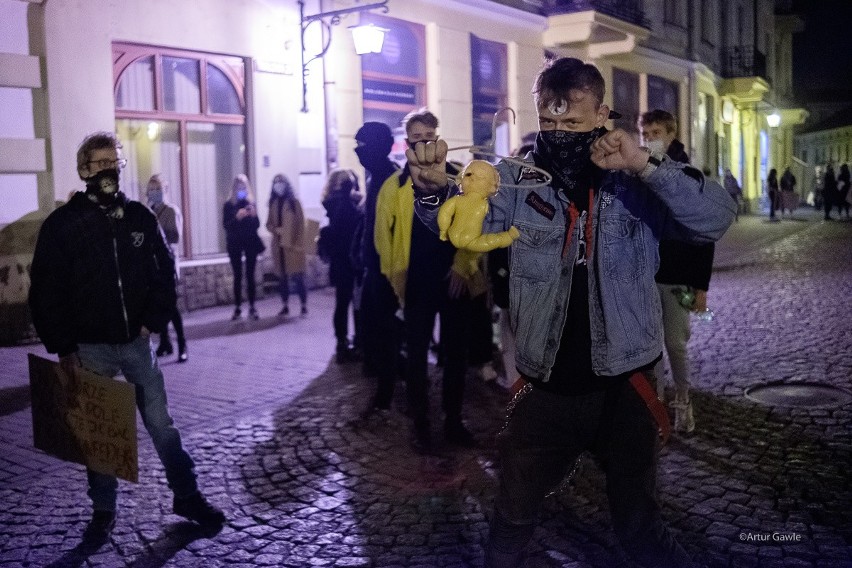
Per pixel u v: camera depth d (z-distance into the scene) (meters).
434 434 5.35
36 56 9.38
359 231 7.08
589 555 3.56
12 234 9.14
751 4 33.25
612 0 18.55
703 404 5.79
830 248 17.44
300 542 3.83
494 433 5.34
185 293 11.00
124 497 4.43
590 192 2.45
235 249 10.09
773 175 28.23
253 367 7.54
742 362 7.05
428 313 4.93
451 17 14.46
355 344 7.70
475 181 2.35
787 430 5.16
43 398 3.86
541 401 2.51
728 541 3.63
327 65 12.34
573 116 2.41
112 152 3.67
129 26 10.38
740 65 30.20
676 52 23.92
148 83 10.95
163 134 11.22
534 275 2.47
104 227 3.64
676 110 24.27
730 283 12.19
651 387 2.49
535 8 16.73
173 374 7.32
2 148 9.04
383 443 5.23
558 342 2.44
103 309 3.66
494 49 15.80
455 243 2.33
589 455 4.80
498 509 2.57
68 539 3.93
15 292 9.14
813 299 10.34
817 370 6.66
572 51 18.09
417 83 14.01
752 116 36.69
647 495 2.52
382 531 3.91
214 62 11.63
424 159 2.39
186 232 11.59
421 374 4.98
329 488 4.49
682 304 4.76
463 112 14.81
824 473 4.43
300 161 12.62
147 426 3.91
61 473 4.85
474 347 6.52
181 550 3.78
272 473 4.76
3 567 3.63
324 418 5.83
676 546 2.58
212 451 5.18
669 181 2.22
